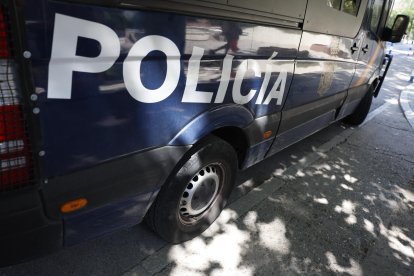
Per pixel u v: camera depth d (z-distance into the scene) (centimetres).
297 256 254
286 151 438
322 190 354
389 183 397
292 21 249
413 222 325
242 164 274
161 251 238
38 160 137
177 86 176
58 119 136
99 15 132
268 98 258
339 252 266
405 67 1600
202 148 219
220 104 210
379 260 266
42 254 158
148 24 150
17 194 136
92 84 140
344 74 397
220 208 268
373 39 455
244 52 213
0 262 146
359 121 590
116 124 156
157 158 184
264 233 272
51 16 120
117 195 175
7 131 126
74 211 158
